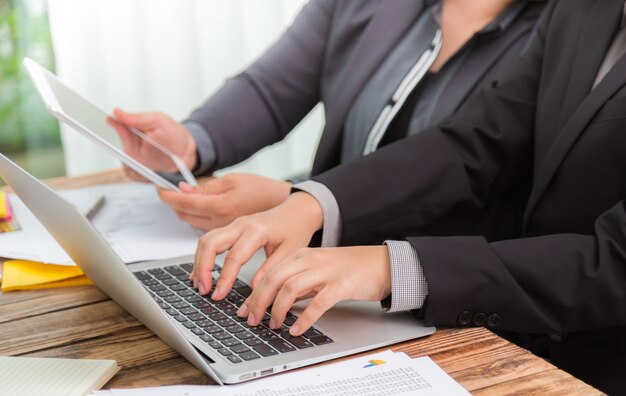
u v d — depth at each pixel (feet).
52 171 11.59
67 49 9.93
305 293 3.04
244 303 3.17
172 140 5.32
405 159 4.18
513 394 2.63
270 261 3.43
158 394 2.61
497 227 4.59
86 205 4.62
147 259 3.90
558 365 3.77
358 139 5.29
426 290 3.17
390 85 5.20
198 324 3.10
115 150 4.10
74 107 4.47
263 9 10.28
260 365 2.75
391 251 3.22
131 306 3.12
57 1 9.77
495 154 4.43
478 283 3.17
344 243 3.93
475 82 4.99
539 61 4.50
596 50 3.95
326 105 5.58
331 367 2.78
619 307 3.27
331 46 5.62
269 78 5.86
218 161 5.58
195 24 10.24
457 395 2.58
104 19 9.95
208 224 4.27
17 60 11.03
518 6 5.03
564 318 3.27
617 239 3.35
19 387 2.62
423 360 2.82
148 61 10.22
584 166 3.79
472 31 5.10
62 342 3.06
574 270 3.28
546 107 4.16
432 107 5.08
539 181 3.97
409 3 5.34
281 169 10.92
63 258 3.80
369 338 3.00
